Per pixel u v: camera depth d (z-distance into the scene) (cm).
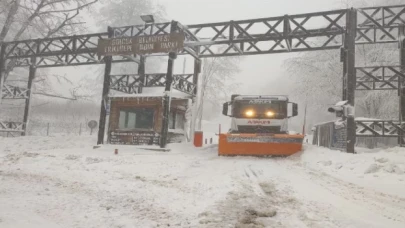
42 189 721
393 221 492
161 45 1802
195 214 518
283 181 810
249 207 551
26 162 1166
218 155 1449
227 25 1831
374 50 2828
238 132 1530
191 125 2134
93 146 1802
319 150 1338
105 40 1948
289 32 1739
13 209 542
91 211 543
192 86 2134
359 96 2947
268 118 1503
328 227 454
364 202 616
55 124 3878
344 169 1045
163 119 1761
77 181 817
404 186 784
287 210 544
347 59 1576
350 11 1605
